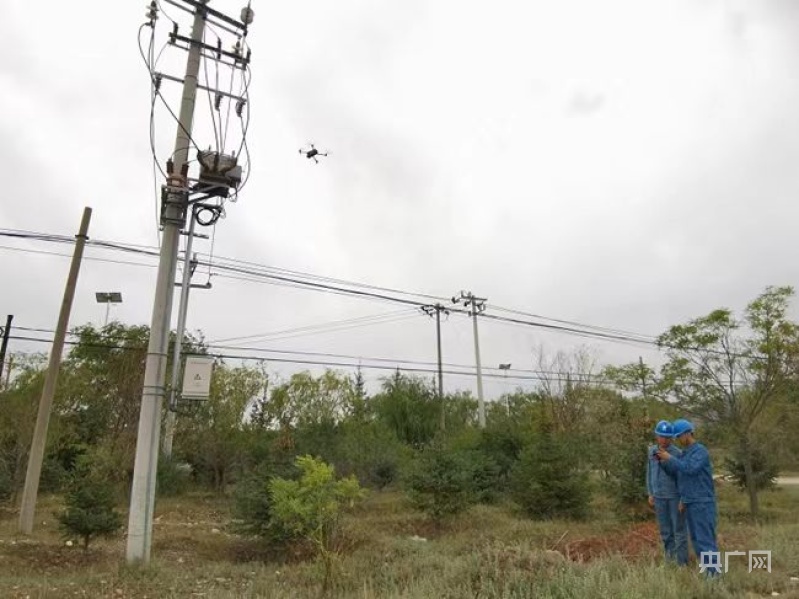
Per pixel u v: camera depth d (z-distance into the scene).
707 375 16.98
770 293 16.50
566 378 32.09
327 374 32.00
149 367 10.93
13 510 18.48
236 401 25.58
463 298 35.78
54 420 20.55
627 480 15.83
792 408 16.94
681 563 7.43
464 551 11.08
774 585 6.68
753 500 16.53
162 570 9.91
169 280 11.34
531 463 17.69
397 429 33.00
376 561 10.03
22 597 8.16
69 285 15.96
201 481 24.84
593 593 5.91
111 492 13.20
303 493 9.54
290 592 7.80
